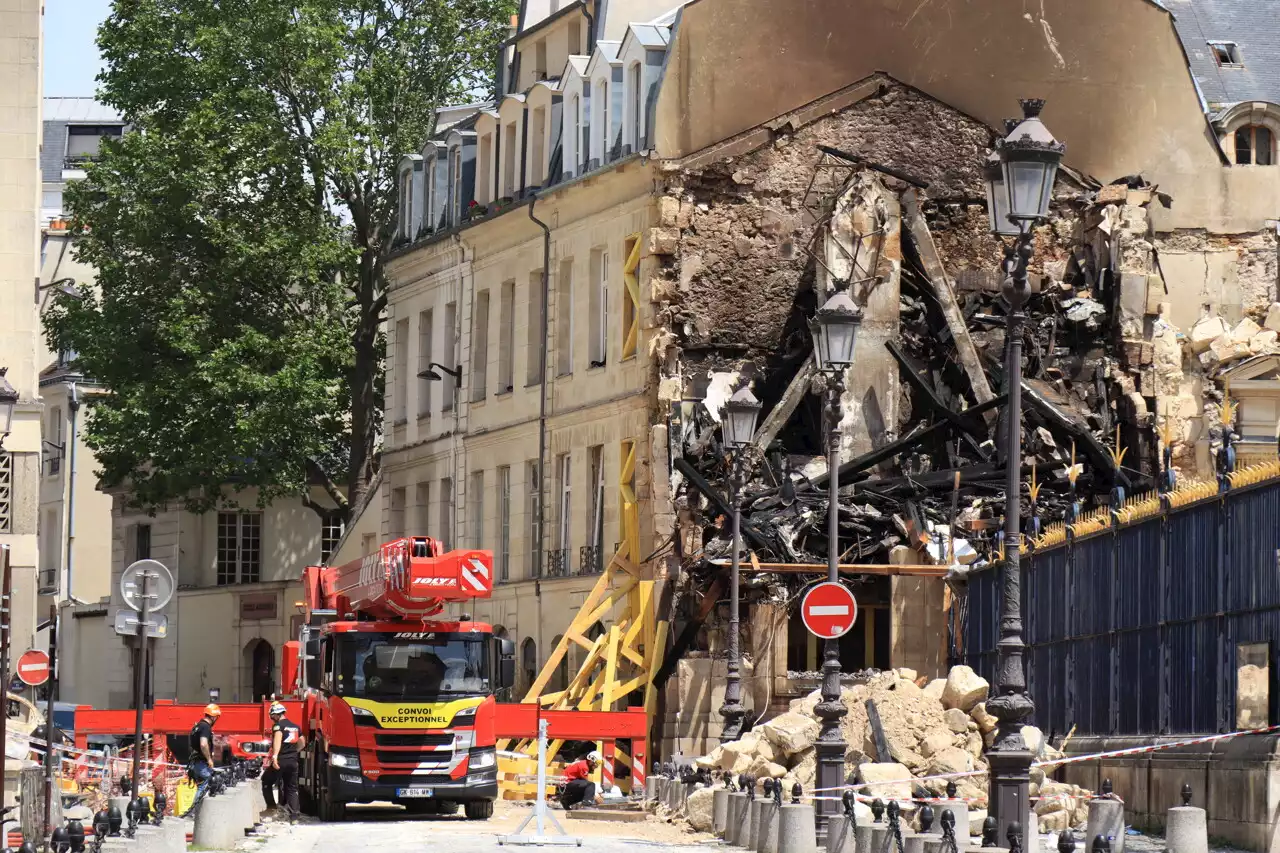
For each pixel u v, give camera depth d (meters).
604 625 49.94
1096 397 49.47
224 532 71.31
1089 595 33.31
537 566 54.31
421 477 60.97
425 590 36.06
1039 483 46.44
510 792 43.97
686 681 45.62
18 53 48.75
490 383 57.22
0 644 25.95
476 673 36.84
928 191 51.00
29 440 47.59
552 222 54.12
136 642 27.97
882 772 31.03
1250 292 52.50
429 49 66.00
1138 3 52.28
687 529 46.62
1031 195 21.38
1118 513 31.89
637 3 55.25
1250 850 25.77
